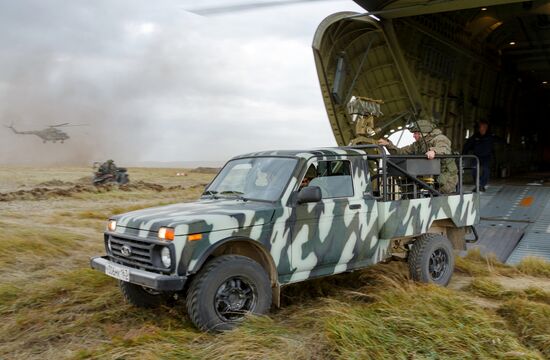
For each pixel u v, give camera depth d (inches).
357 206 205.5
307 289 217.0
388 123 455.8
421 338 148.8
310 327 170.6
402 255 249.8
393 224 215.6
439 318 163.9
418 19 454.9
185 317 180.5
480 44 585.9
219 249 179.6
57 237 323.0
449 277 239.8
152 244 161.0
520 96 780.0
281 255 180.1
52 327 174.2
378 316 163.6
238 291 169.3
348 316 159.5
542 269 268.2
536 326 167.5
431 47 491.5
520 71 733.9
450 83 542.3
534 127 861.8
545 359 149.9
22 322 178.1
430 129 277.4
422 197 244.5
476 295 220.1
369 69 478.9
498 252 323.6
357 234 205.2
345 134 444.8
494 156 646.5
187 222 159.5
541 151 896.9
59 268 265.4
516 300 190.5
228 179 214.2
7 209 547.8
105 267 179.2
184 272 157.3
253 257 185.3
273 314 188.1
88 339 165.3
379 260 215.9
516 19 544.1
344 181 207.6
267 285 172.9
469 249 306.8
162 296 200.2
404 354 140.2
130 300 194.7
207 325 159.6
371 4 405.1
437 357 138.4
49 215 483.2
